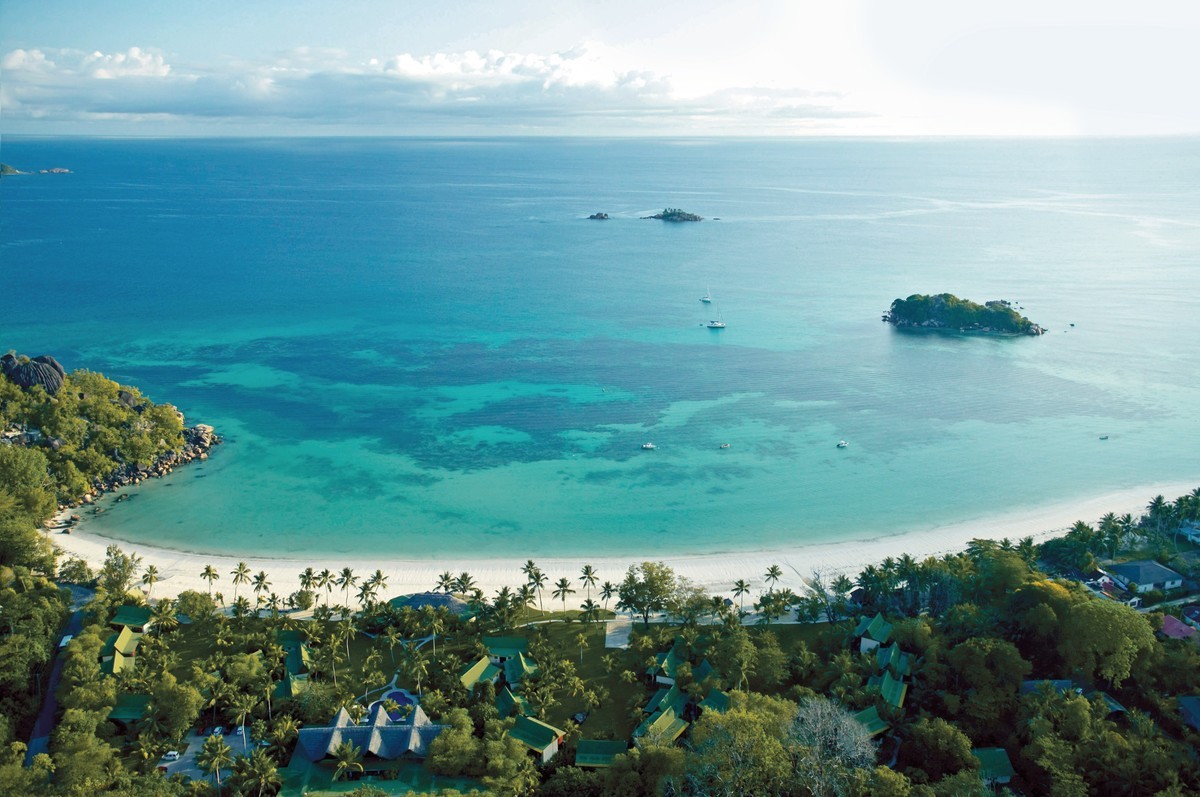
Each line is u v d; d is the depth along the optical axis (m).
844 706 116.62
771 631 144.12
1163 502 176.12
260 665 128.50
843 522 186.50
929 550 173.75
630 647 140.50
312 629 138.38
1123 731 112.75
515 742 111.94
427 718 118.38
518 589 161.38
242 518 189.25
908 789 99.88
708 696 122.19
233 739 118.62
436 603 150.00
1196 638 131.75
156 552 174.50
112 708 120.88
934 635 134.88
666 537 181.00
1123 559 164.88
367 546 177.88
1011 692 119.38
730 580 164.25
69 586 155.75
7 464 182.00
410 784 108.06
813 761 99.75
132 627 142.25
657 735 112.19
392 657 138.88
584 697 124.44
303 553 175.00
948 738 109.62
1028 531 180.62
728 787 97.31
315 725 118.94
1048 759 104.75
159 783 103.44
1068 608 127.44
